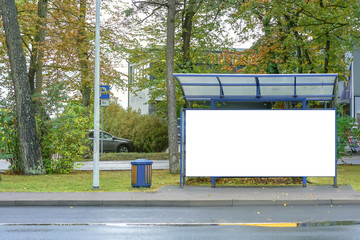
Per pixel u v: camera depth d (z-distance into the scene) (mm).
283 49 25281
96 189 16078
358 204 13516
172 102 21109
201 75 15617
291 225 10102
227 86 16625
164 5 21312
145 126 36625
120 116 38406
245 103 25266
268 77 15922
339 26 23453
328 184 17312
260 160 16234
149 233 9234
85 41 29000
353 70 40438
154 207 13172
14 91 21219
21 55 20812
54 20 25172
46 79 28391
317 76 15531
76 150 21875
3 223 10391
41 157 21109
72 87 30719
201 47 31109
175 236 8930
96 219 10992
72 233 9234
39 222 10562
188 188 16266
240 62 27469
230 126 16328
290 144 16234
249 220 10797
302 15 25078
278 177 17469
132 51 32750
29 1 26688
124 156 30984
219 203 13438
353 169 22781
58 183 17781
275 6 23281
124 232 9344
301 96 16594
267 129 16250
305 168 16188
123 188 16312
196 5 23578
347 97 40969
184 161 16766
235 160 16266
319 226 9945
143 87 35000
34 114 21422
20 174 21203
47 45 24562
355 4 22844
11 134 21422
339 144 24531
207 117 16344
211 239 8656
